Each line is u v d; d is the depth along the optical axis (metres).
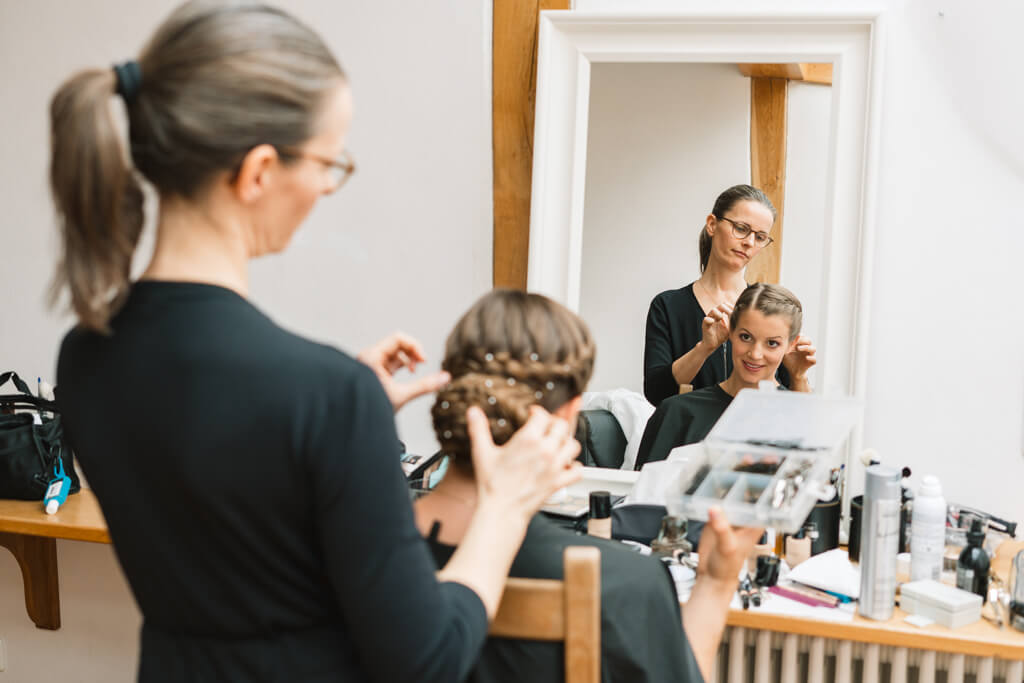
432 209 1.91
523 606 0.85
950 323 1.69
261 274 2.02
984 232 1.66
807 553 1.62
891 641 1.38
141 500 0.73
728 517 0.99
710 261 1.76
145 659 0.79
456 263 1.91
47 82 2.06
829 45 1.67
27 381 2.16
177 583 0.74
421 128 1.89
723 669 1.71
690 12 1.69
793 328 1.73
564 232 1.81
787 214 1.72
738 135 1.72
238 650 0.74
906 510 1.63
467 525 0.90
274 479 0.68
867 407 1.75
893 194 1.70
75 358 0.77
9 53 2.06
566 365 0.91
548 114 1.78
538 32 1.80
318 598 0.74
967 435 1.71
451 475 0.94
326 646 0.75
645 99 1.76
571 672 0.85
